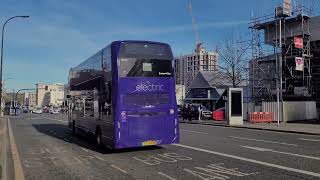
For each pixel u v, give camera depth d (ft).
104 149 57.72
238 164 40.70
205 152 50.67
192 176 34.88
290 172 35.94
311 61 149.18
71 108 88.53
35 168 41.68
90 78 65.87
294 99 150.82
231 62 198.29
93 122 62.75
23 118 199.11
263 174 35.14
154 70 52.75
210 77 223.71
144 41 52.80
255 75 161.58
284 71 153.28
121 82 51.08
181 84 319.06
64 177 36.29
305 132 86.79
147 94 52.21
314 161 42.34
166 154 49.60
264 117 127.75
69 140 74.02
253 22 163.53
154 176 35.32
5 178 34.63
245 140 67.26
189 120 146.72
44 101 546.67
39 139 76.48
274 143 61.98
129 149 55.72
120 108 50.83
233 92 117.39
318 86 146.51
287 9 146.51
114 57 51.55
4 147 60.18
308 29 148.97
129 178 34.83
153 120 52.44
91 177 35.94
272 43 160.66
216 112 150.82
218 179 33.40
